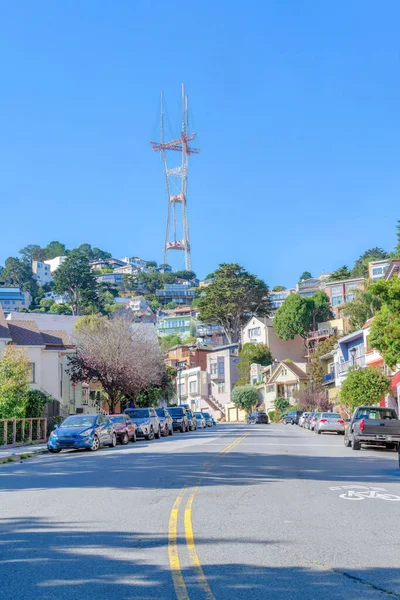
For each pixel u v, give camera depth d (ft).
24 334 144.05
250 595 20.42
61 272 533.55
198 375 378.73
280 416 297.94
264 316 388.16
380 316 94.58
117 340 157.69
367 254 426.92
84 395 188.34
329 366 254.06
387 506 38.01
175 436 140.87
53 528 31.19
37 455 89.30
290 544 27.45
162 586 21.33
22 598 20.24
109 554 25.68
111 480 51.13
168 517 33.94
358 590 20.95
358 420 91.25
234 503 38.91
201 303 384.47
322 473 56.65
